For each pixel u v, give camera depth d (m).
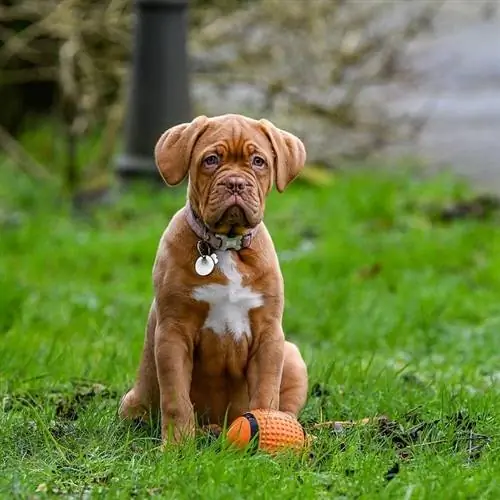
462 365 9.93
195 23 17.97
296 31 17.89
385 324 11.23
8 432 7.66
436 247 13.83
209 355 7.43
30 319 11.42
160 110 16.22
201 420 7.74
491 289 12.70
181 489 6.50
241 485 6.52
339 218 15.26
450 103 22.61
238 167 7.25
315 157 18.28
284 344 7.62
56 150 18.48
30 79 18.92
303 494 6.41
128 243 14.16
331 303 12.01
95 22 17.48
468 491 6.54
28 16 17.92
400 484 6.61
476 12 27.98
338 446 7.28
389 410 8.26
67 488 6.69
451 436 7.53
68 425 7.89
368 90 22.12
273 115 18.05
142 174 16.34
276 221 15.21
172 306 7.34
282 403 7.82
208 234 7.32
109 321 11.27
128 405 7.96
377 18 18.48
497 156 18.86
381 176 17.42
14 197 16.59
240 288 7.31
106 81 18.56
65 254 13.90
